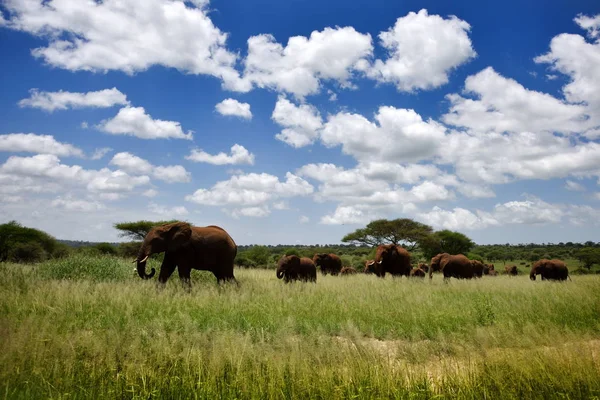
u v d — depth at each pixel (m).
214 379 5.37
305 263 19.64
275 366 5.72
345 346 7.40
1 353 5.84
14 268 15.45
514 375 5.75
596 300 11.80
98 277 15.23
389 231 51.66
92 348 6.34
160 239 15.16
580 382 5.57
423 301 12.30
